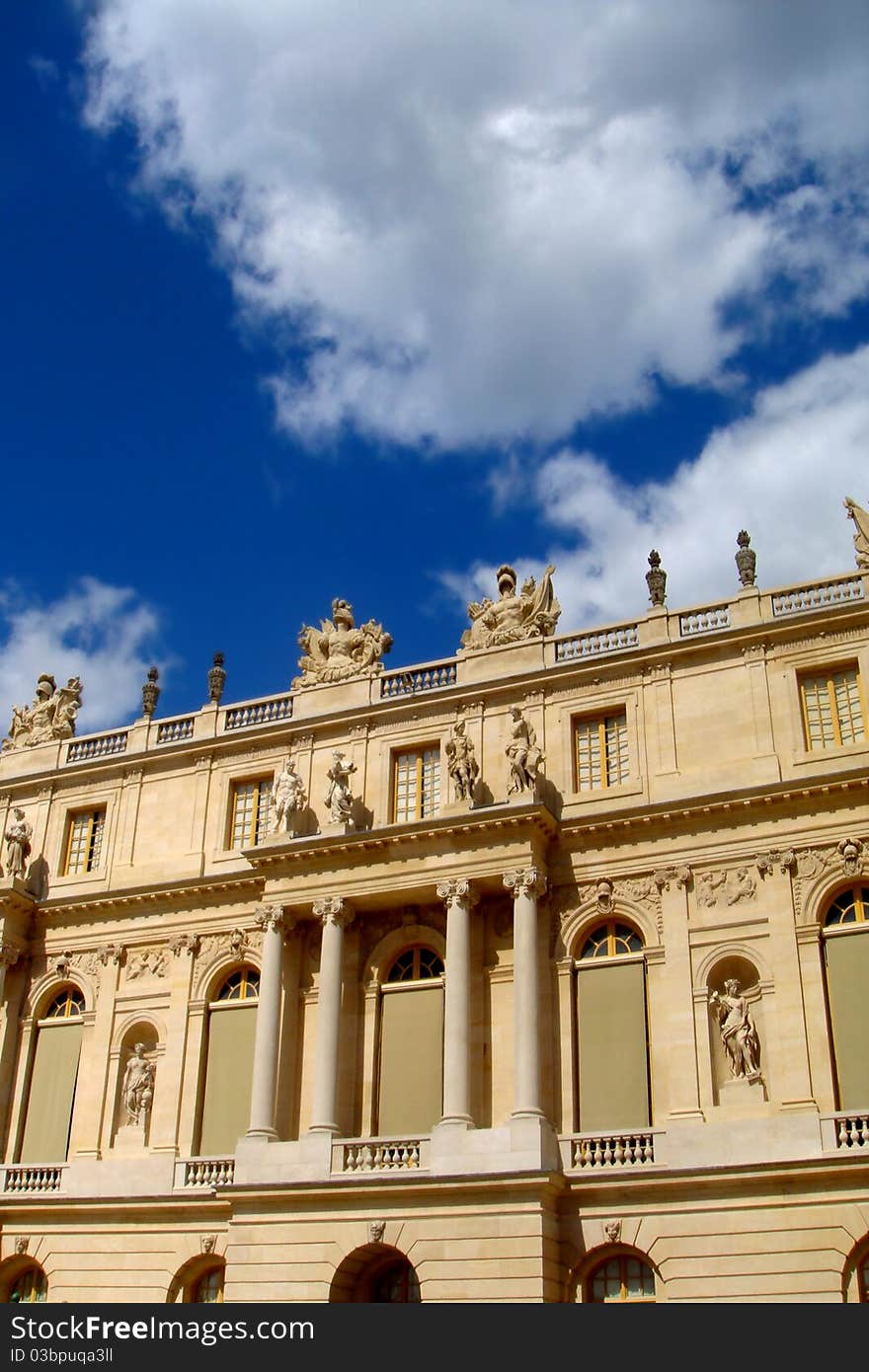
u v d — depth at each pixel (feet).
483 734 172.24
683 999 148.77
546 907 159.22
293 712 187.62
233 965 176.76
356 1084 161.17
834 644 157.28
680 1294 135.23
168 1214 163.22
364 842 163.63
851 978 143.43
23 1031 185.68
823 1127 136.36
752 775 154.71
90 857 195.00
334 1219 146.92
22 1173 174.29
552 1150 144.97
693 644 163.53
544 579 180.86
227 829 185.37
